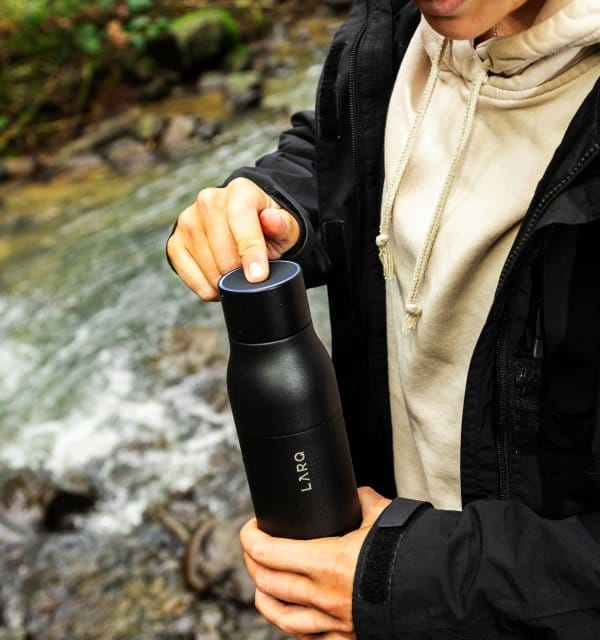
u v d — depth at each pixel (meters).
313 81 6.70
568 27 0.83
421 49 1.07
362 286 1.18
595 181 0.82
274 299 0.85
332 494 0.91
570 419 0.88
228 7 7.87
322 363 0.89
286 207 1.07
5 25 7.06
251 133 6.04
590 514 0.85
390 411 1.20
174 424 3.59
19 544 3.06
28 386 3.97
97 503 3.23
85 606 2.77
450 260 0.96
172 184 5.53
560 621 0.82
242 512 3.07
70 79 6.83
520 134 0.92
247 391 0.87
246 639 2.55
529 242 0.86
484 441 0.97
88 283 4.60
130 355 4.04
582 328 0.85
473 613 0.85
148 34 6.93
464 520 0.89
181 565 2.85
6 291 4.66
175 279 4.51
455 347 1.01
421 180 1.02
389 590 0.87
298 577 0.92
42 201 5.57
